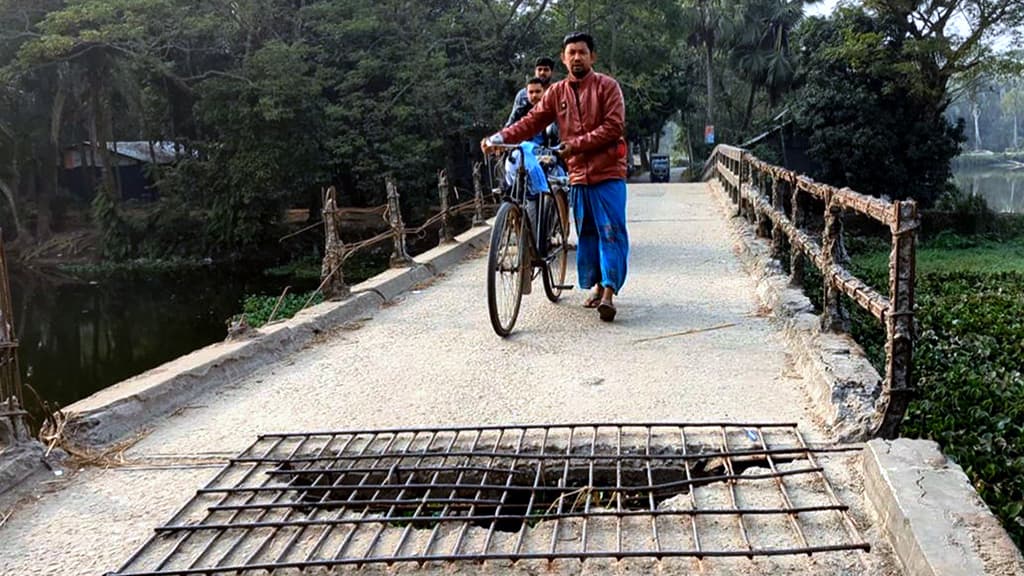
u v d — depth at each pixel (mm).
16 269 24922
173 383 3848
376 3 24984
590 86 4930
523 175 4816
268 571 2365
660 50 29641
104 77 24578
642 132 41781
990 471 3553
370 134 23281
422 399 3762
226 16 23344
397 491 2988
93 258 25406
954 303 8703
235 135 22750
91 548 2545
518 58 26297
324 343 4910
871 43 21125
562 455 2977
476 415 3516
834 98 22172
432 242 23312
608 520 2600
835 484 2729
